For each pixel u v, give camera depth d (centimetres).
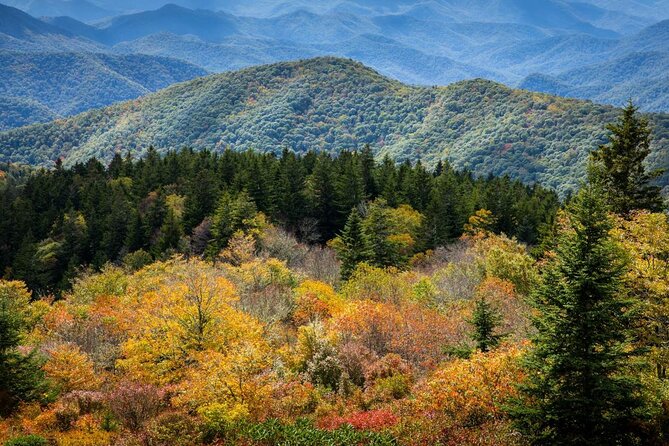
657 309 1573
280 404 1848
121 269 4919
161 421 1728
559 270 1315
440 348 2286
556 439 1266
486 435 1391
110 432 1761
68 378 2214
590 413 1227
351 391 2048
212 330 2314
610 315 1267
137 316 2723
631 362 1273
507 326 2498
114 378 2372
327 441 1432
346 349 2317
